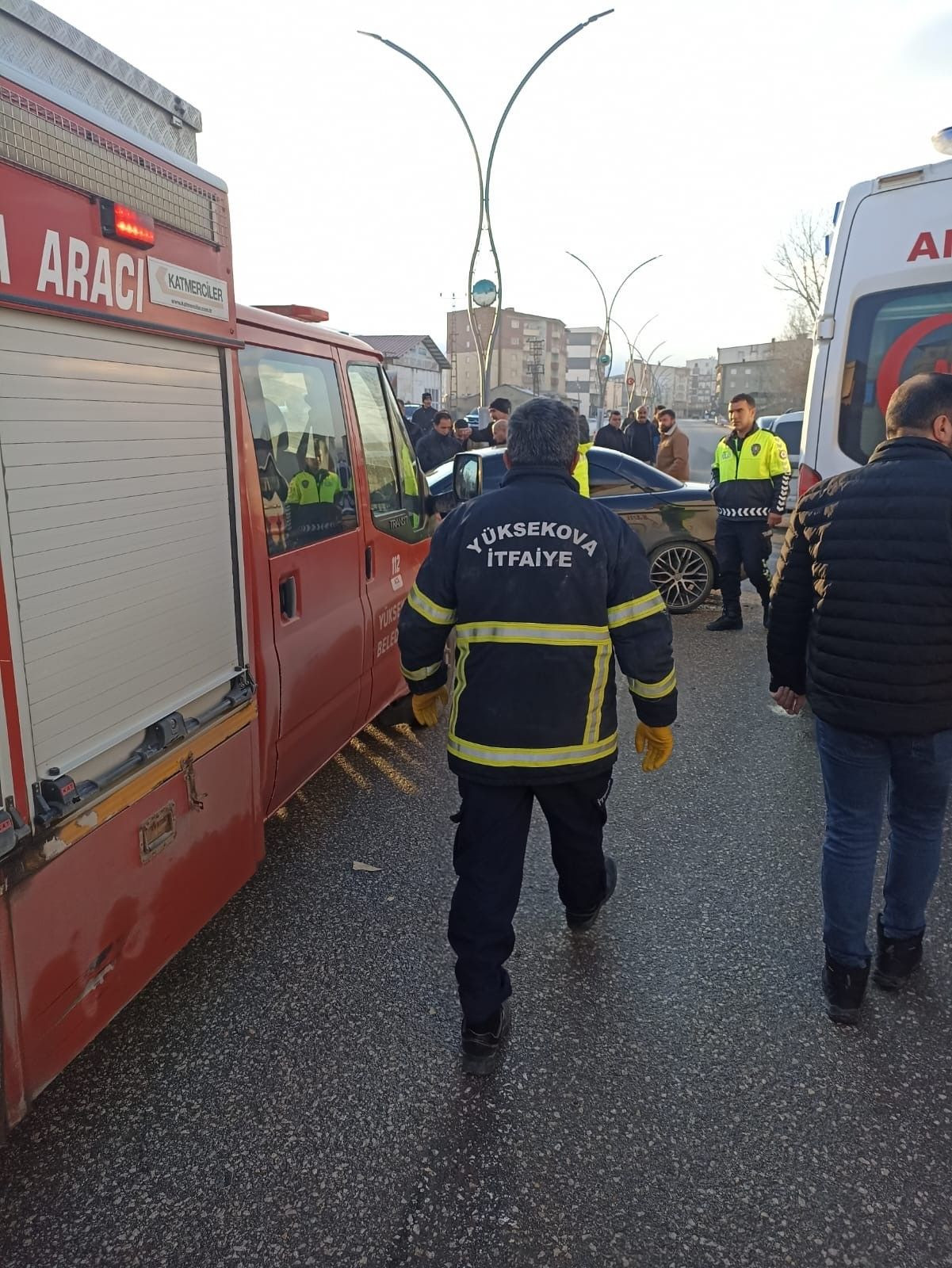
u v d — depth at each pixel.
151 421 2.25
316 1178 2.22
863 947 2.75
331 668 3.76
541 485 2.47
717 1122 2.40
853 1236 2.06
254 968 3.05
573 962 3.08
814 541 2.75
